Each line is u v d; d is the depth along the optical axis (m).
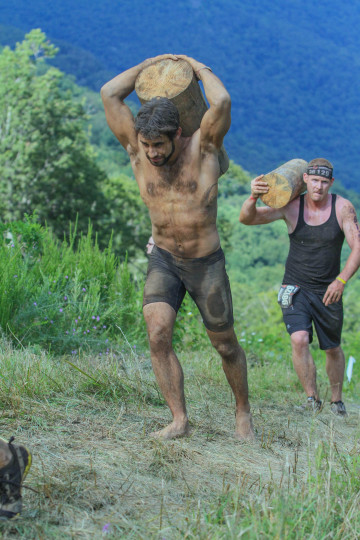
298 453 4.25
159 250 4.29
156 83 4.00
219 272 4.22
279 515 2.77
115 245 40.22
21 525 2.74
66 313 7.02
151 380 5.45
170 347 4.24
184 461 3.74
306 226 6.13
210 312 4.26
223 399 5.58
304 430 5.00
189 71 3.98
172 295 4.25
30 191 39.69
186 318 8.75
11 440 2.79
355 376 9.32
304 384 6.12
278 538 2.58
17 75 43.47
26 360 5.09
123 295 8.10
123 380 5.12
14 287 6.70
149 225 42.91
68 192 41.06
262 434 4.59
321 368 9.47
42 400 4.47
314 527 2.77
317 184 5.95
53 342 6.45
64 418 4.19
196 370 6.58
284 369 8.30
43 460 3.45
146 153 3.87
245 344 10.14
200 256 4.16
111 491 3.17
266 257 93.56
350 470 3.62
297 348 6.10
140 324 7.99
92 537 2.71
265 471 3.78
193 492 3.30
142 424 4.34
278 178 5.80
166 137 3.79
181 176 3.99
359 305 57.28
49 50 45.97
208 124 3.85
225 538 2.67
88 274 7.96
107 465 3.49
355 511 3.02
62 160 40.00
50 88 43.81
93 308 7.25
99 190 42.44
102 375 5.06
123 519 2.80
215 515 2.93
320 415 5.82
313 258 6.14
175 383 4.22
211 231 4.14
